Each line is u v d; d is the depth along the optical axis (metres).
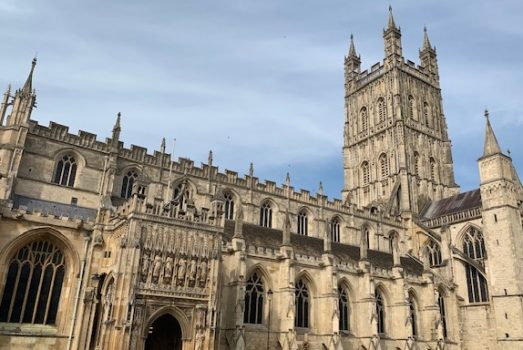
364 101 146.00
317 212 108.00
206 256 58.78
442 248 106.38
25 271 59.03
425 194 128.25
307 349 72.81
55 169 77.06
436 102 146.00
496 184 96.69
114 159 81.62
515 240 91.75
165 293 54.16
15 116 72.88
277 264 74.69
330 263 78.38
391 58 140.38
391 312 87.00
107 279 58.22
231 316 66.31
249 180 99.44
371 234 114.94
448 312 96.00
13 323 56.47
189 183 91.00
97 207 78.00
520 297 87.38
